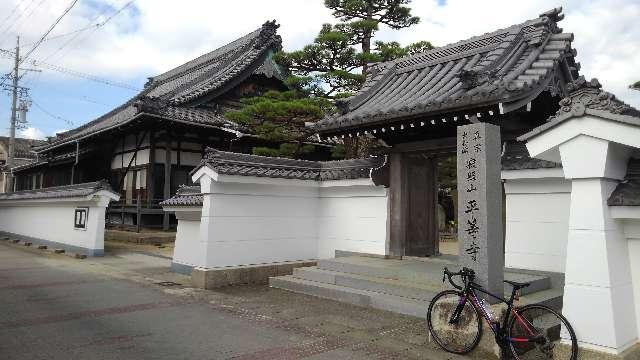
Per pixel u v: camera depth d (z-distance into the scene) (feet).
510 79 24.98
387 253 33.65
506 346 17.93
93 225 51.55
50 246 60.23
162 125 65.82
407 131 31.45
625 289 16.72
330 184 37.73
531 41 29.48
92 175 86.07
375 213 35.06
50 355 17.95
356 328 22.39
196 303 27.66
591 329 16.16
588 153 16.52
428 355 18.80
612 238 16.48
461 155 23.29
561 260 26.32
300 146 57.06
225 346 19.42
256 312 25.48
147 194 67.51
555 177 25.82
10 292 30.35
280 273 36.27
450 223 104.32
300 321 23.59
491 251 21.77
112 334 20.98
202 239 33.01
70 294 29.99
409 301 25.31
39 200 62.75
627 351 15.99
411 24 59.31
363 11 57.41
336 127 32.01
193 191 38.68
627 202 15.96
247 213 34.83
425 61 37.50
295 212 37.93
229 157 34.01
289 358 18.03
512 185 28.66
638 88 38.91
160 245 61.00
